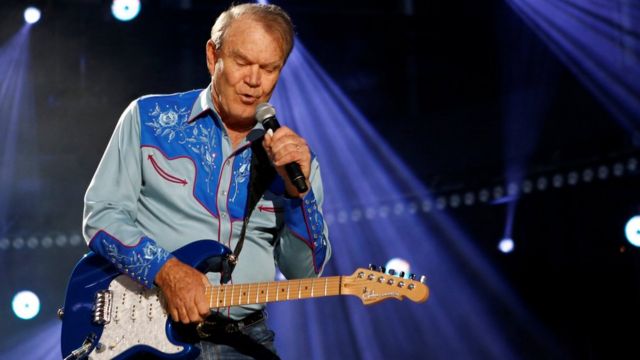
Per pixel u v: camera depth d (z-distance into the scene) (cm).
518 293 1070
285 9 1150
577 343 1020
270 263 359
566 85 1067
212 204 349
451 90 1162
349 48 1169
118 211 345
